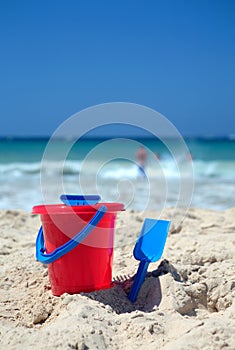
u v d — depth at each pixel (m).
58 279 1.29
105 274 1.31
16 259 1.56
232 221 2.13
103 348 1.05
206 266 1.46
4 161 9.49
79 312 1.14
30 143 17.02
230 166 8.06
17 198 3.71
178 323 1.14
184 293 1.27
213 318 1.14
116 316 1.17
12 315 1.25
